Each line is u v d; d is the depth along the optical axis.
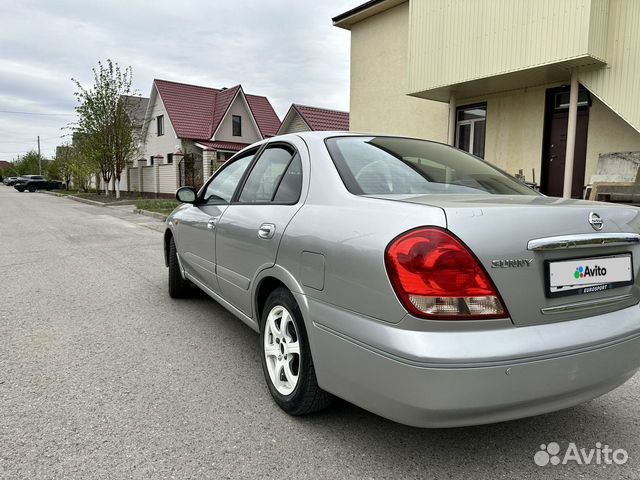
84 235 10.50
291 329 2.60
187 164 25.55
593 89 7.88
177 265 4.84
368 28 13.18
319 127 22.98
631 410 2.69
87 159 27.53
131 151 26.64
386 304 1.87
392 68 12.62
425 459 2.21
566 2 7.55
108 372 3.16
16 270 6.54
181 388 2.93
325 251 2.19
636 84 7.43
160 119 30.36
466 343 1.77
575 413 2.66
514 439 2.39
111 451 2.25
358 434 2.41
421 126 12.08
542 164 9.70
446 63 9.52
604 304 2.10
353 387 2.05
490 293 1.81
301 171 2.78
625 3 7.46
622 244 2.16
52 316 4.40
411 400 1.80
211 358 3.42
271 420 2.55
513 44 8.34
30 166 80.38
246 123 30.36
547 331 1.91
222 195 3.83
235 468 2.13
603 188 7.44
